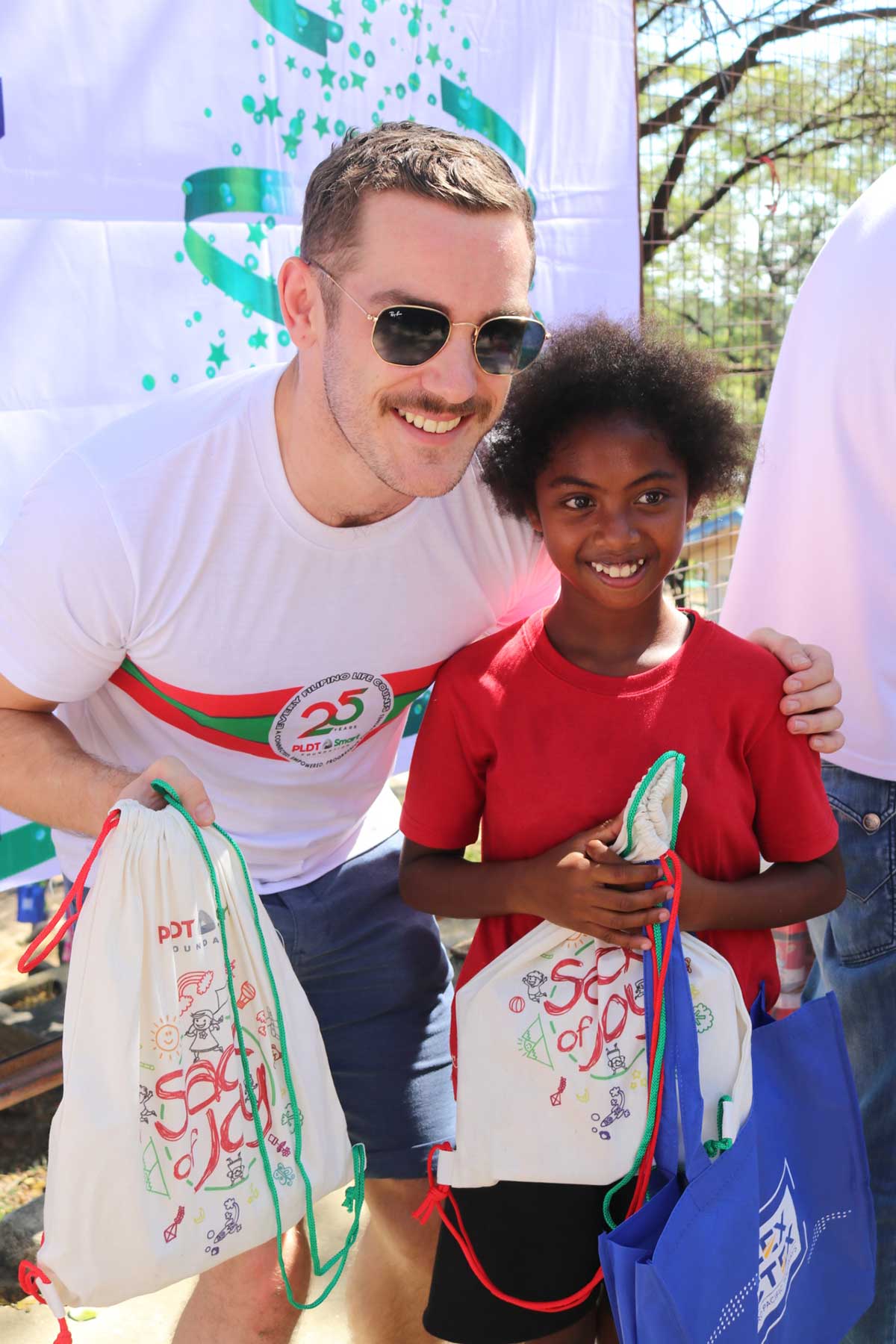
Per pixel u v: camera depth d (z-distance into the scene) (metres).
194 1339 1.86
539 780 1.68
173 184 2.55
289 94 2.75
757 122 5.35
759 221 5.33
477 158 1.58
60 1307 1.48
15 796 1.72
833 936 2.18
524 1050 1.65
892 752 2.01
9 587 1.68
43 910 3.71
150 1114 1.49
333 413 1.60
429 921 2.15
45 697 1.75
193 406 1.79
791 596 2.12
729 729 1.66
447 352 1.55
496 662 1.75
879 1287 2.07
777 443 2.14
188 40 2.54
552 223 3.42
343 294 1.57
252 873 1.97
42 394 2.39
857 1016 2.11
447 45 3.08
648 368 1.64
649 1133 1.57
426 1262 2.13
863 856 2.06
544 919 1.67
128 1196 1.46
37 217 2.35
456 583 1.86
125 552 1.66
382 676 1.89
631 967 1.62
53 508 1.67
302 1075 1.59
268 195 2.74
